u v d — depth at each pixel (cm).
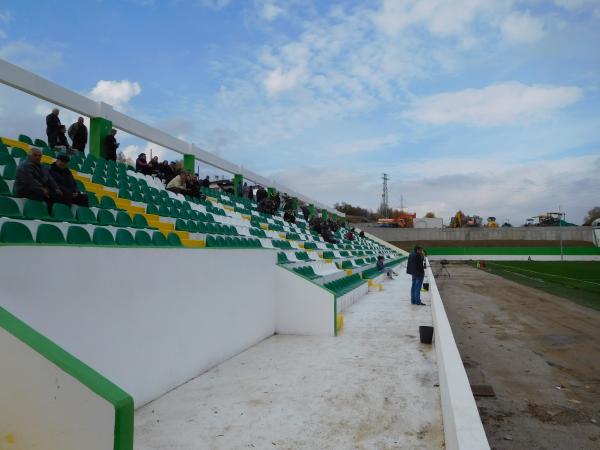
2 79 935
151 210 902
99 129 1201
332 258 1650
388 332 785
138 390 421
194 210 1225
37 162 575
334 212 4091
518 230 6166
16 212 514
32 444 250
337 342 705
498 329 987
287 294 776
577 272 3147
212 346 562
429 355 625
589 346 816
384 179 10581
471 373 649
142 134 1390
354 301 1194
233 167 2094
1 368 257
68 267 341
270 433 373
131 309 412
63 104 1095
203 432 374
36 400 250
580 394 556
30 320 307
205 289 546
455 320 1109
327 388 485
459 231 6269
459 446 236
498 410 502
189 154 1677
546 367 678
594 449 403
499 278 2605
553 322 1077
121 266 400
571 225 7188
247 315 667
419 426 388
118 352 394
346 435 371
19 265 300
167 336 468
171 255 477
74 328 345
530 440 422
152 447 346
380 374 536
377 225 7438
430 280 1462
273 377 522
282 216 2303
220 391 473
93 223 603
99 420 236
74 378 242
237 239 935
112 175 1038
